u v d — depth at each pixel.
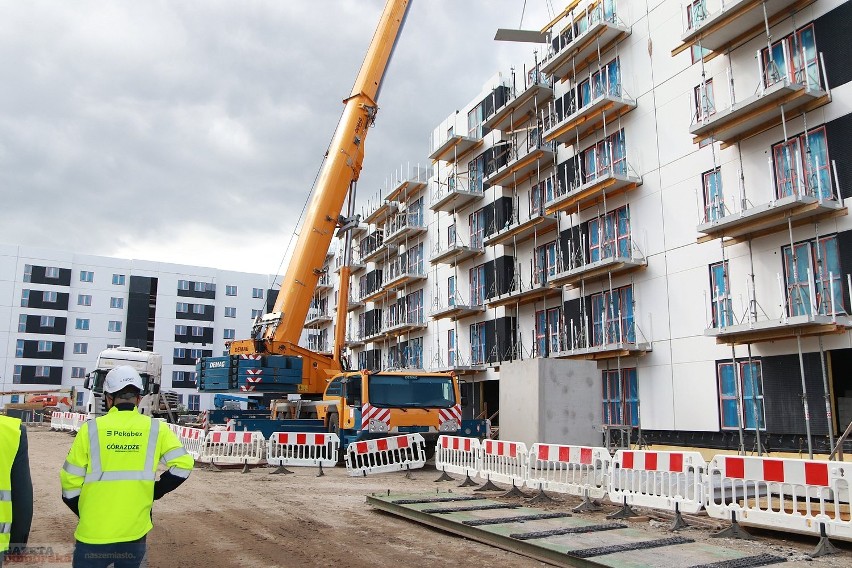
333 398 18.92
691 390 18.94
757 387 17.08
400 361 38.62
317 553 7.80
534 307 27.47
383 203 41.91
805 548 8.03
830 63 15.76
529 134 28.11
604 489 10.55
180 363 71.25
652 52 21.33
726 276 18.05
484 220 31.05
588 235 24.00
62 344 66.50
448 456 15.50
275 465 17.72
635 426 20.91
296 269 20.11
